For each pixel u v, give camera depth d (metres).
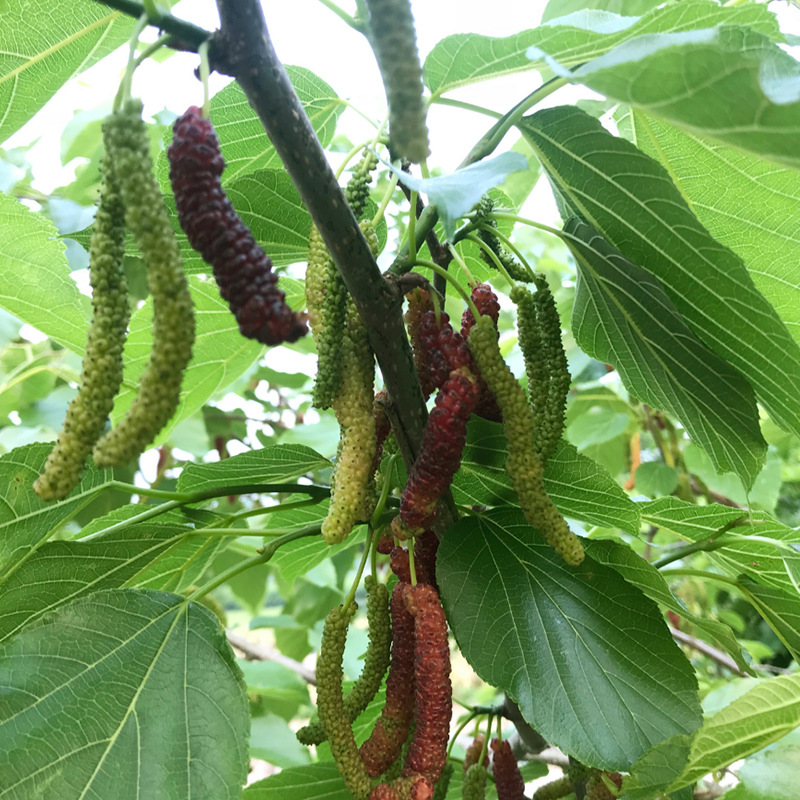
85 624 0.30
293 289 0.48
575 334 0.42
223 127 0.41
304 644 0.89
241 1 0.23
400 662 0.31
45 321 0.45
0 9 0.32
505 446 0.33
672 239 0.33
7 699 0.27
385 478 0.33
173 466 0.82
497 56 0.32
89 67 0.37
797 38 0.33
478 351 0.28
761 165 0.35
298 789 0.42
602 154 0.32
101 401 0.22
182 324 0.21
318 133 0.44
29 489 0.32
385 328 0.28
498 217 0.34
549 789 0.43
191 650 0.30
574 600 0.31
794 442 0.90
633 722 0.29
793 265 0.38
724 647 0.41
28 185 0.78
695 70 0.21
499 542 0.33
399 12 0.20
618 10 0.49
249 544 0.67
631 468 0.90
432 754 0.28
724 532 0.39
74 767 0.26
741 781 0.27
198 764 0.27
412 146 0.21
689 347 0.35
